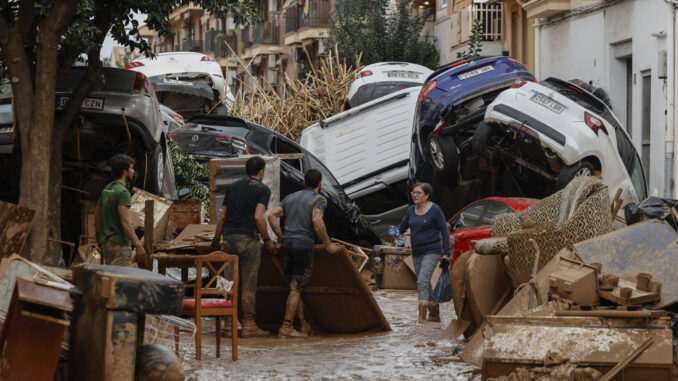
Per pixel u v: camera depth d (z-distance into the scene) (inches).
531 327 472.1
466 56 2022.6
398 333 735.7
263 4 3922.2
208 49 4153.5
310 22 3324.3
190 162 1123.9
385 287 1133.1
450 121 1206.9
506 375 467.2
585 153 1046.4
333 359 601.3
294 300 721.0
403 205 1471.5
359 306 738.8
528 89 1090.1
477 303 633.6
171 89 1768.0
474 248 668.7
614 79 1604.3
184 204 904.3
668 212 636.7
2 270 441.4
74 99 833.5
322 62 1809.8
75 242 912.9
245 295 715.4
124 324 402.6
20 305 384.2
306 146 1494.8
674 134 1343.5
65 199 904.9
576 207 599.5
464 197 1289.4
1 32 753.0
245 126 1196.5
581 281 486.9
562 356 454.3
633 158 1150.3
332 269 738.8
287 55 3705.7
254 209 708.7
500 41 2192.4
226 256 597.3
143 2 858.8
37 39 800.3
